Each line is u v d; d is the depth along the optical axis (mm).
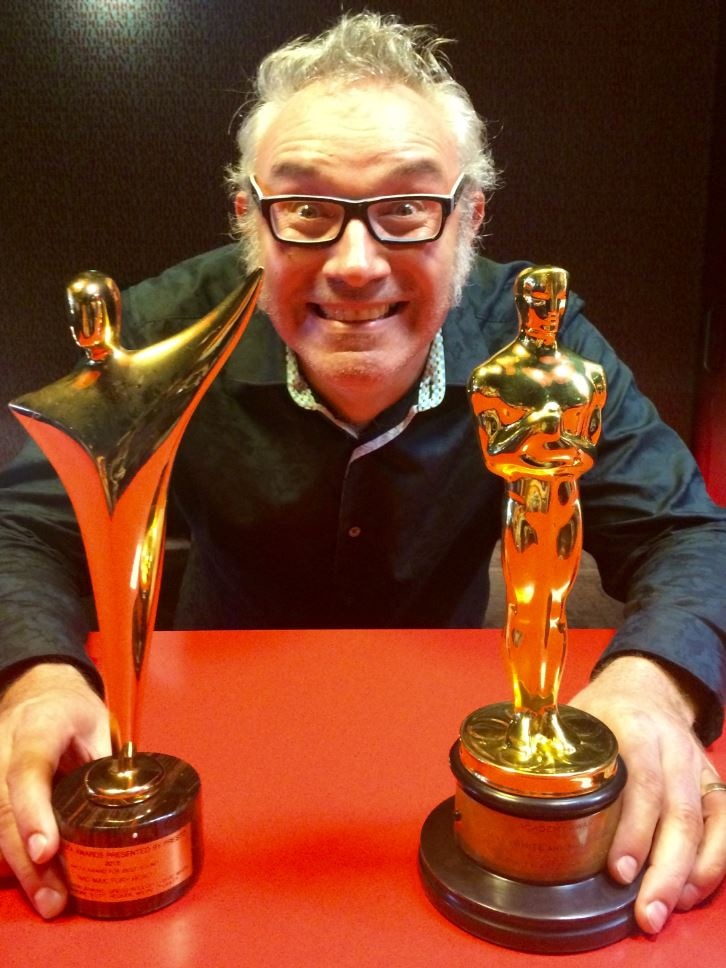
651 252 1723
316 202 854
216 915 516
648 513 991
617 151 1669
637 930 507
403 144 841
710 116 1642
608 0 1592
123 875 504
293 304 926
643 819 528
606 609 1728
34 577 850
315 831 590
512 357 484
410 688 776
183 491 1167
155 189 1677
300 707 744
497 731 531
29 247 1688
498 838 506
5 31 1578
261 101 965
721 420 1704
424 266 896
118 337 501
